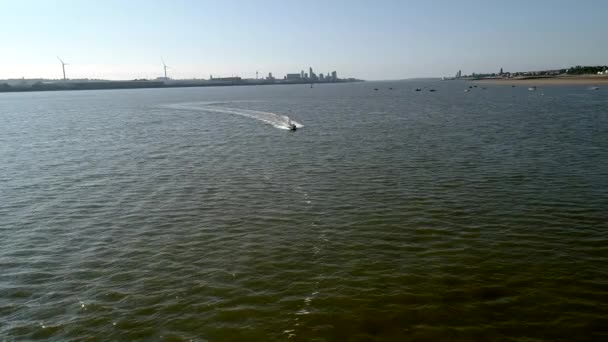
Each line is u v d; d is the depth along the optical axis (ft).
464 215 97.04
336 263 75.72
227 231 91.91
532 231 87.04
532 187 116.78
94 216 103.96
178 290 68.23
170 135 249.34
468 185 120.67
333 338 55.77
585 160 146.51
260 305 63.46
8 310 64.28
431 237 85.61
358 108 429.38
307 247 82.64
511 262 74.33
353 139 211.61
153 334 57.57
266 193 119.24
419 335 55.83
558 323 57.57
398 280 69.26
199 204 111.04
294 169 148.25
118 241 88.43
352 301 63.72
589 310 60.18
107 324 60.08
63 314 62.85
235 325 58.95
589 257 75.31
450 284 67.72
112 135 256.11
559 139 190.80
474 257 76.48
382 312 60.85
